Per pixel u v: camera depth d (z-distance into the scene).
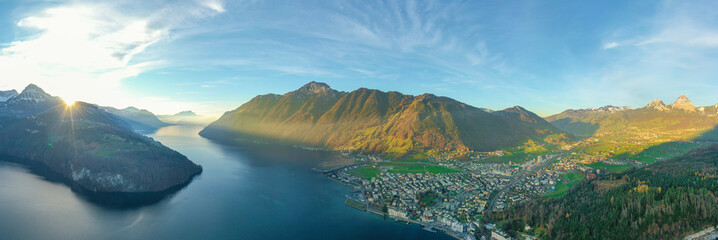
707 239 199.00
